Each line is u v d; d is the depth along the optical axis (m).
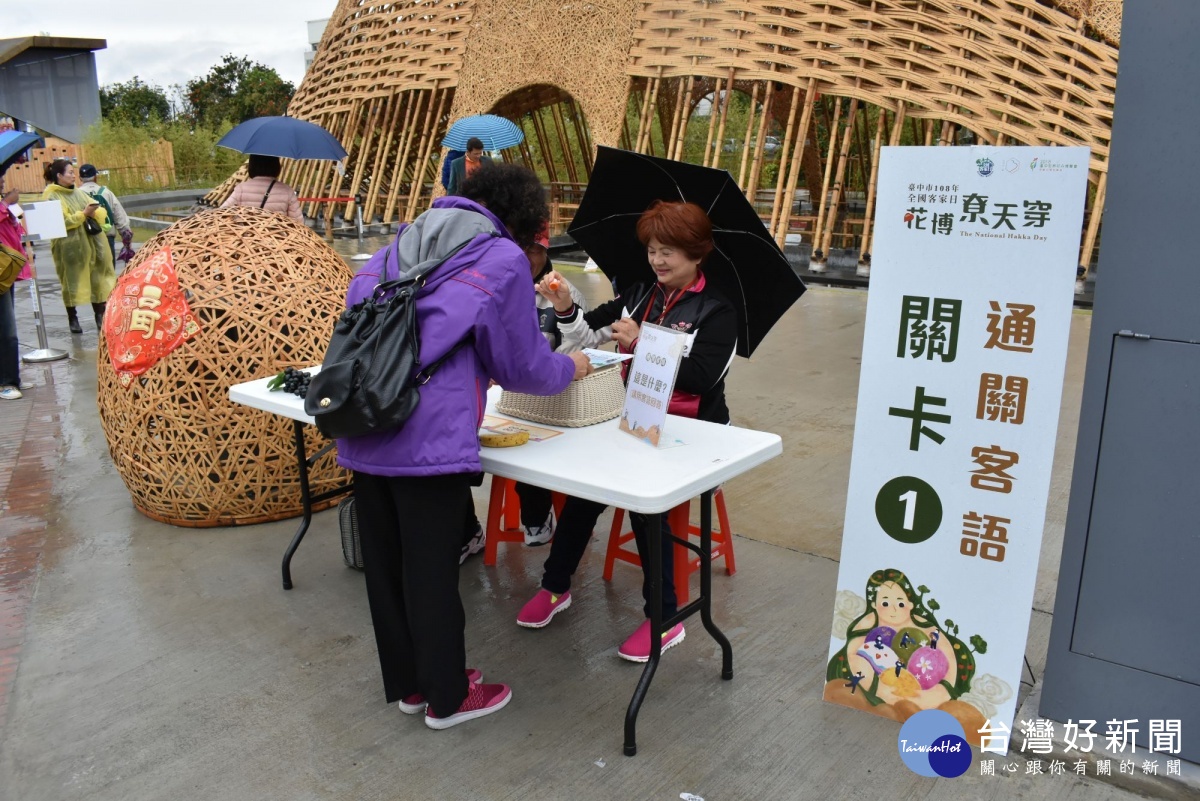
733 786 2.36
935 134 10.87
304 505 3.43
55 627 3.21
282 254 3.99
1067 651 2.45
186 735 2.60
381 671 2.87
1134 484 2.26
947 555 2.46
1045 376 2.26
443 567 2.43
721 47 10.28
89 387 6.44
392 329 2.22
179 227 4.06
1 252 5.91
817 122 13.33
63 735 2.60
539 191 2.62
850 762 2.45
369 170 16.25
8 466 4.89
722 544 3.54
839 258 11.04
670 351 2.52
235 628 3.20
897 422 2.46
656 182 3.09
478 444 2.38
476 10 12.62
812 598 3.38
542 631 3.18
